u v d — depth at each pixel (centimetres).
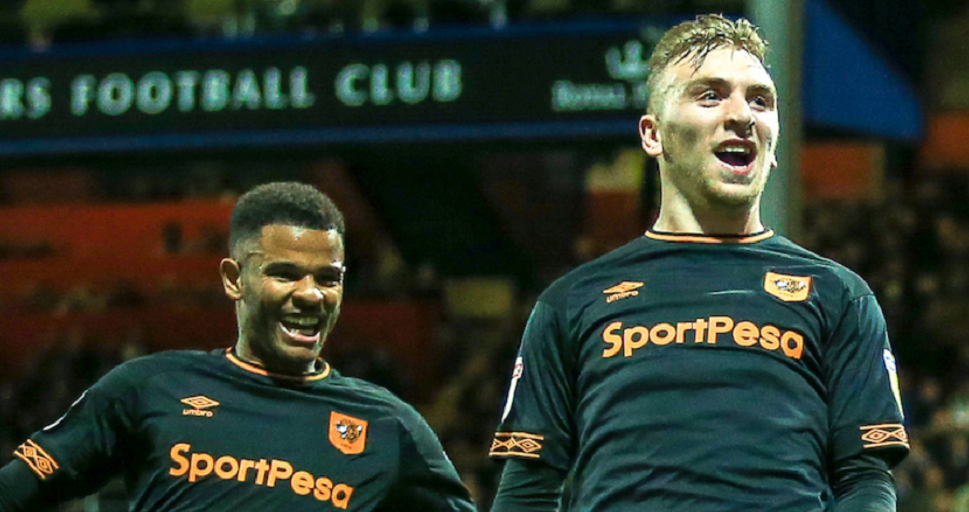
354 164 1830
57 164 1310
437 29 1252
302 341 473
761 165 413
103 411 479
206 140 1286
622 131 1209
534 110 1225
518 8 1244
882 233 2025
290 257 468
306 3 1296
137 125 1296
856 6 1278
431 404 1705
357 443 478
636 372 396
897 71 1476
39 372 1728
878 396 400
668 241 418
